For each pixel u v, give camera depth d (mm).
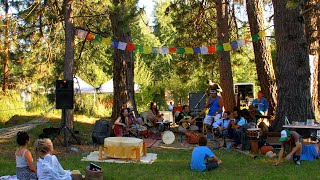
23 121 17922
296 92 10812
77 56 17516
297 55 10836
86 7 14195
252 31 15438
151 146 11258
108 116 21328
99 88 24453
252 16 15359
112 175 7516
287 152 9492
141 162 8852
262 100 13297
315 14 15344
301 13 10828
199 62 20656
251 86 27281
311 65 14688
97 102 23578
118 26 11906
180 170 8055
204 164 8008
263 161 8859
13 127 15586
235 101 16875
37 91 21797
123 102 15141
